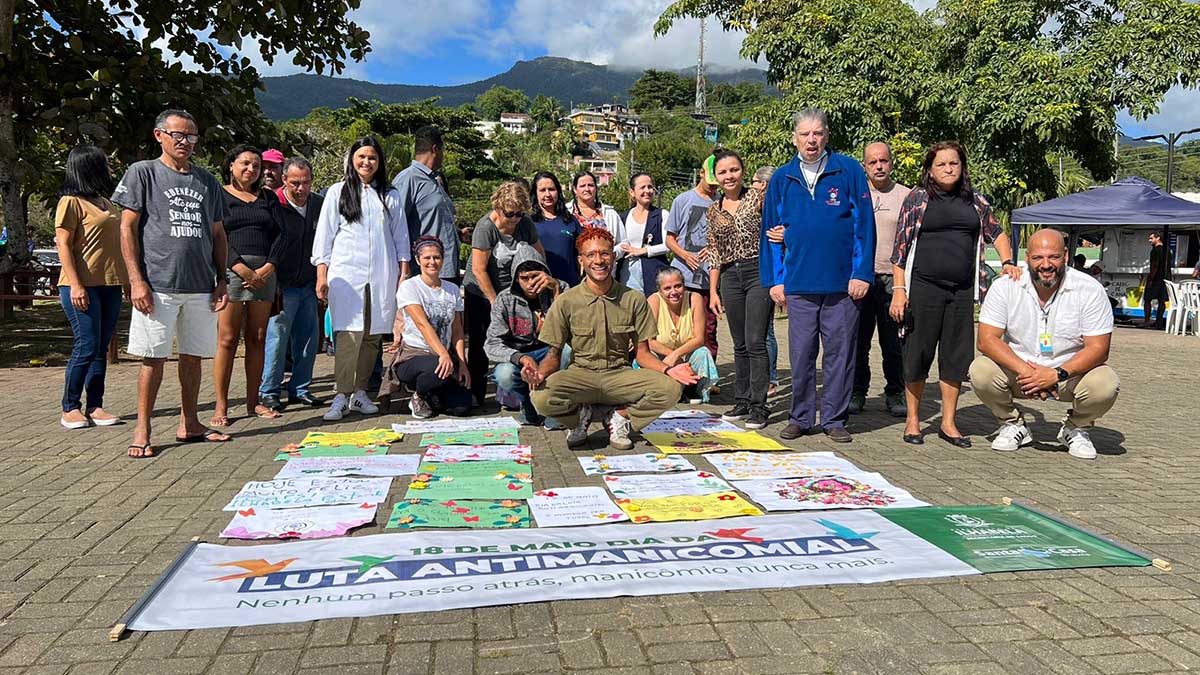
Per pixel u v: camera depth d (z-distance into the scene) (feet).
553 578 8.80
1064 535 10.41
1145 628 7.84
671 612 8.07
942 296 15.72
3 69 32.65
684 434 16.63
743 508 11.28
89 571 9.25
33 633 7.72
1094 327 14.92
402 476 13.23
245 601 8.26
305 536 10.21
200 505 11.69
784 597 8.45
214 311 15.56
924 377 16.21
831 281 15.80
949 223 15.61
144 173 14.38
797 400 16.51
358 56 38.32
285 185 19.76
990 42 51.01
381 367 22.81
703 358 20.62
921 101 50.78
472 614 8.03
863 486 12.59
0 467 13.87
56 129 36.52
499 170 286.46
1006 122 48.57
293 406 20.18
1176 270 52.01
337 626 7.76
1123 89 47.26
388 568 9.08
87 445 15.58
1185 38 46.19
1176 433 17.62
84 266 16.96
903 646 7.41
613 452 15.17
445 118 285.02
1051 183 54.34
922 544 9.96
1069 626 7.86
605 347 15.39
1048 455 15.30
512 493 12.12
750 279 17.56
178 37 36.58
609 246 15.23
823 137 15.64
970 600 8.43
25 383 24.13
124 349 31.32
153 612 8.02
